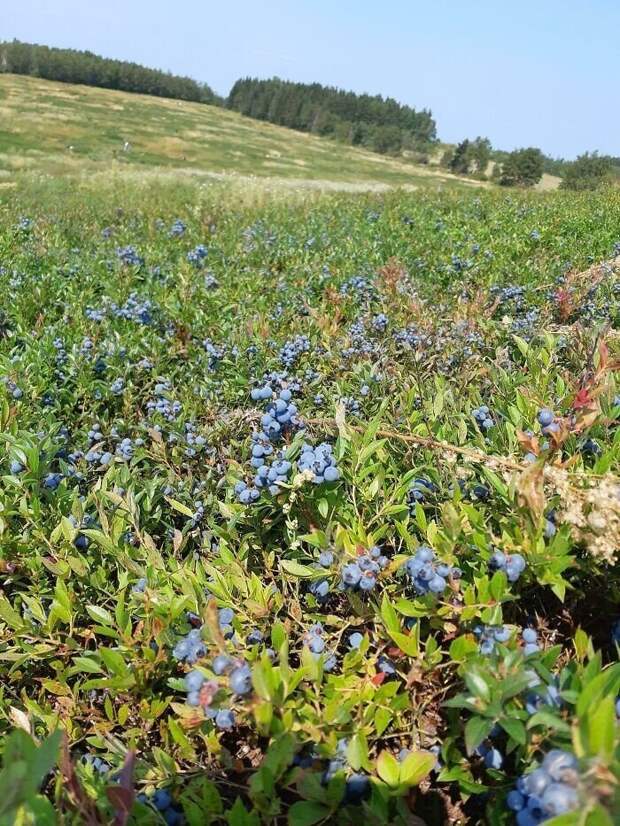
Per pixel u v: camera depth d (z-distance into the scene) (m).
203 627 1.75
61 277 7.13
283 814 1.67
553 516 2.06
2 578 2.52
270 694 1.50
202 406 4.00
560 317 5.46
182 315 5.61
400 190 18.53
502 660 1.61
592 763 0.96
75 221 12.88
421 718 1.86
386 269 6.32
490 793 1.68
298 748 1.58
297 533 2.54
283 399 2.59
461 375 3.89
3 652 2.27
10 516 2.60
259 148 78.06
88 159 45.31
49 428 3.47
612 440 2.54
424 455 2.73
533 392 2.99
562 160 86.12
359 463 2.35
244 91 132.50
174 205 15.98
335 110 141.25
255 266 8.29
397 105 144.50
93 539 2.45
